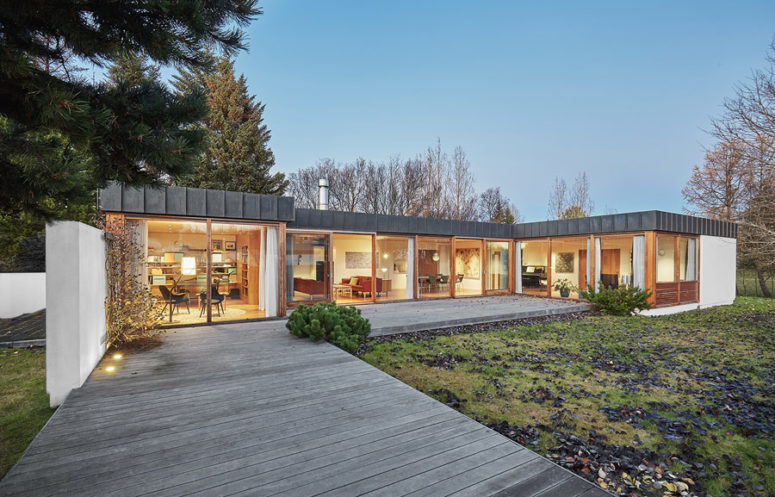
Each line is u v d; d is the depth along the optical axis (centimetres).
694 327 871
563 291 1336
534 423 350
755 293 2052
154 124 237
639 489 251
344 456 252
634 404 402
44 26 204
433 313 959
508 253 1511
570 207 2702
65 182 199
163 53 220
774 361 575
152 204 723
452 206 2458
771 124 1293
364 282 1240
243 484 218
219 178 2114
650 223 1098
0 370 527
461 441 275
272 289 865
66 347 388
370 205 2781
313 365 477
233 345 585
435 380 472
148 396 366
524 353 613
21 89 186
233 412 327
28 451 256
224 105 2197
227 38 245
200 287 905
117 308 570
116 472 230
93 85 225
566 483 224
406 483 221
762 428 345
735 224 1428
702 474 271
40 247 1106
